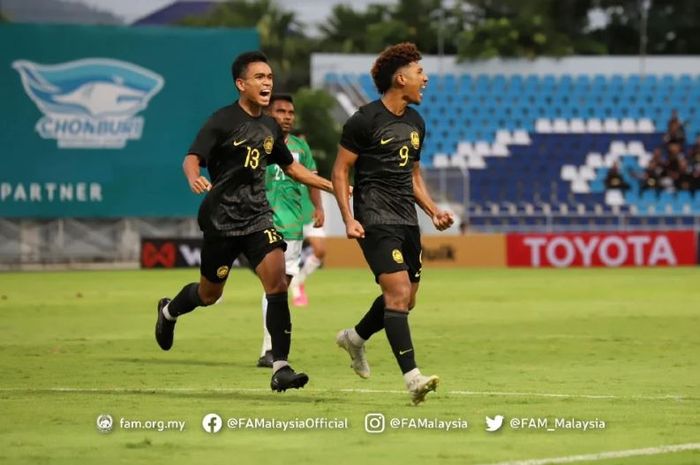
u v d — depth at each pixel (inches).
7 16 5211.6
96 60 4197.8
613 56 5093.5
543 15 5556.1
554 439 882.8
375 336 1764.3
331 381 1261.1
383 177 1072.2
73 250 4237.2
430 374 1325.0
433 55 5300.2
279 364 1088.2
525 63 5027.1
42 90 4153.5
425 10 5782.5
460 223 4347.9
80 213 4190.5
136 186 4229.8
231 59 4313.5
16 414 1011.3
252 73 1114.7
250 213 1127.0
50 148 4158.5
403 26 5610.2
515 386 1210.0
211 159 1130.0
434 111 4953.3
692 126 4972.9
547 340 1732.3
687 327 1941.4
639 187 4849.9
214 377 1307.8
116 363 1453.0
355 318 2121.1
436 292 2827.3
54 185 4165.8
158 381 1269.7
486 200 4859.7
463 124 4943.4
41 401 1096.2
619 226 4697.3
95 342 1723.7
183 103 4271.7
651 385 1221.1
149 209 4242.1
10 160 4128.9
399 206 1074.1
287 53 5959.6
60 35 4160.9
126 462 796.6
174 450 840.9
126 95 4217.5
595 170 4909.0
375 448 846.5
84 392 1167.6
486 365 1421.0
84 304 2500.0
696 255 4180.6
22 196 4138.8
